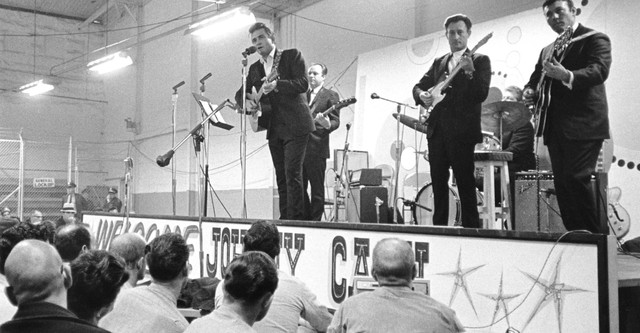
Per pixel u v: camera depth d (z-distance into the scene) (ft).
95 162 54.90
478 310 9.87
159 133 45.57
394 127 25.18
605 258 8.32
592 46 11.68
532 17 20.58
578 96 11.49
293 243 13.85
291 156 15.80
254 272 6.04
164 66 45.32
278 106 15.96
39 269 5.41
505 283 9.52
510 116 15.34
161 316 7.25
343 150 24.79
